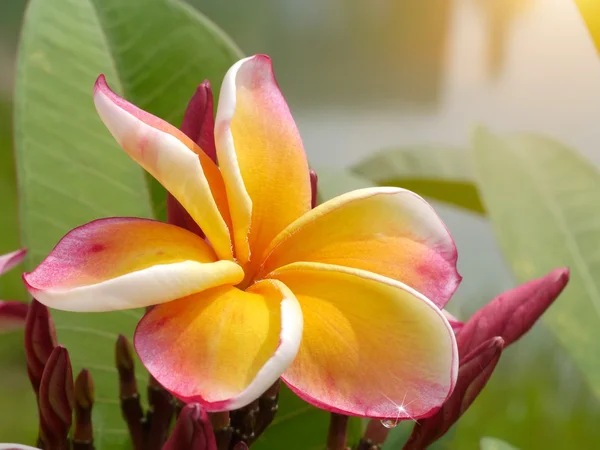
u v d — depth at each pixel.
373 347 0.32
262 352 0.32
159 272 0.31
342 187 0.46
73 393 0.35
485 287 0.85
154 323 0.32
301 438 0.41
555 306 0.44
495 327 0.36
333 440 0.35
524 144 0.48
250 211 0.33
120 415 0.41
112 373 0.41
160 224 0.33
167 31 0.43
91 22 0.43
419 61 0.87
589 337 0.43
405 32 0.85
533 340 0.71
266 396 0.35
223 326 0.32
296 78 0.87
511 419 0.67
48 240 0.40
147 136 0.33
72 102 0.42
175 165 0.33
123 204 0.42
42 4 0.43
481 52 0.86
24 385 0.58
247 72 0.35
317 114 0.89
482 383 0.34
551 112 0.86
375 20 0.85
